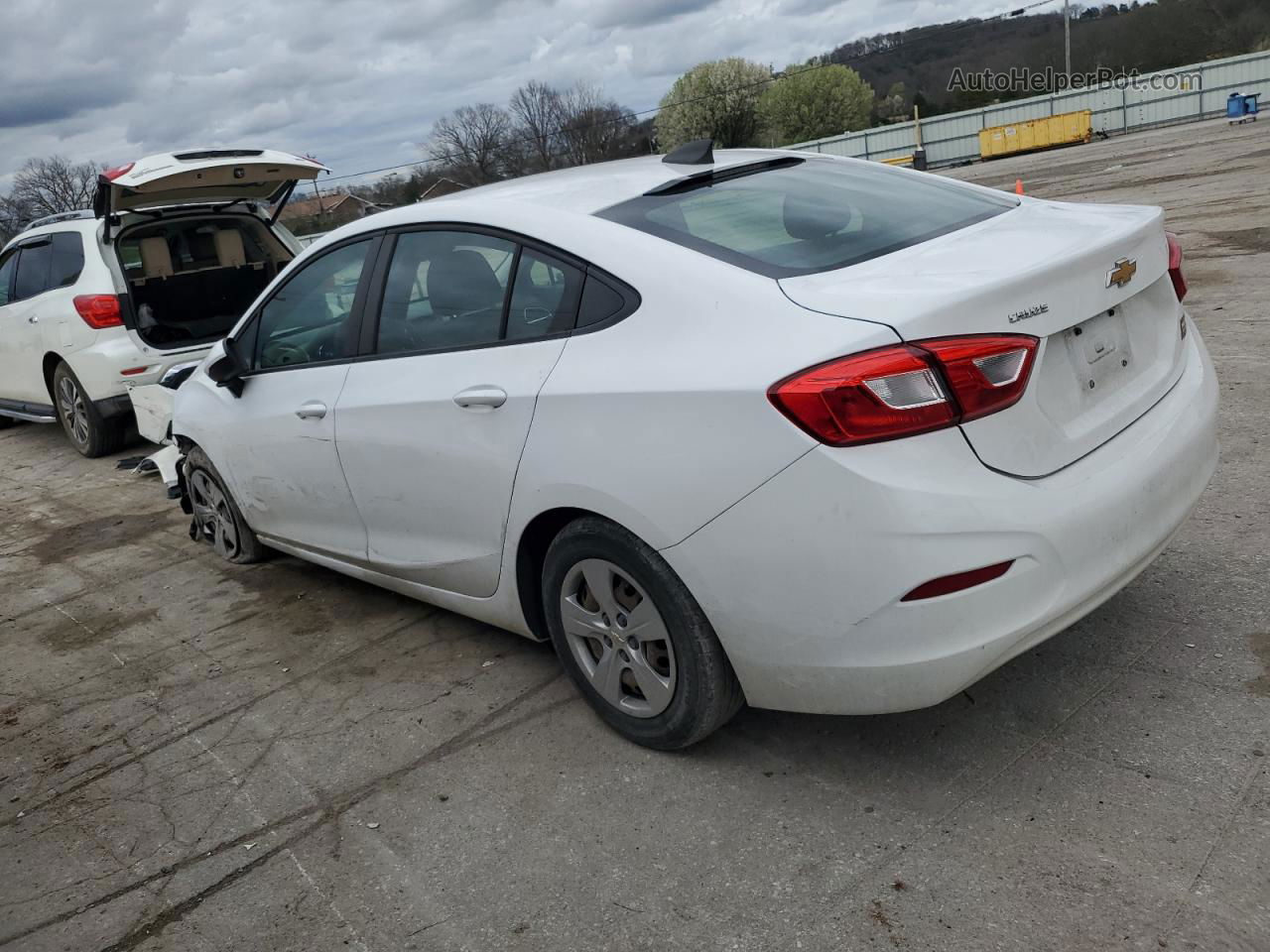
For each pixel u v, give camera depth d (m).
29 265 8.09
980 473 2.22
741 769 2.79
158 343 7.28
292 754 3.23
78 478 7.41
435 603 3.61
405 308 3.38
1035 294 2.34
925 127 56.47
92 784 3.23
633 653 2.81
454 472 3.12
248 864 2.71
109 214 7.01
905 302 2.23
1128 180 20.06
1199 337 3.13
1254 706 2.69
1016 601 2.24
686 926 2.25
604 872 2.47
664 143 78.88
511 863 2.56
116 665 4.13
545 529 3.03
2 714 3.83
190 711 3.63
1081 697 2.86
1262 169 16.84
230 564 5.12
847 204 3.03
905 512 2.16
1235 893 2.09
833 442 2.19
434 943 2.32
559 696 3.32
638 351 2.59
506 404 2.88
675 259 2.63
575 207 2.98
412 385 3.24
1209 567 3.46
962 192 3.32
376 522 3.63
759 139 76.81
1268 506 3.86
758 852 2.45
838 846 2.43
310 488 3.89
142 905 2.60
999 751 2.68
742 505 2.34
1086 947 2.02
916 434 2.18
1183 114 49.41
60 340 7.46
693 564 2.48
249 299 7.81
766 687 2.52
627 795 2.75
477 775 2.95
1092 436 2.45
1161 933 2.03
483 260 3.09
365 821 2.82
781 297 2.41
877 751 2.77
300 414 3.74
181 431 4.83
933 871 2.29
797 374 2.24
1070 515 2.29
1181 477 2.63
